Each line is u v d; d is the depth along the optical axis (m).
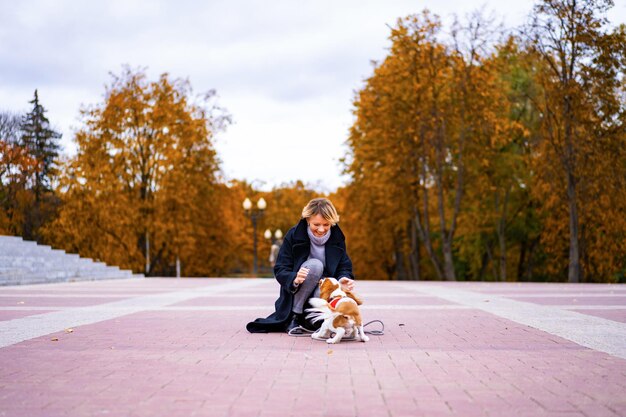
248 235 58.81
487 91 30.50
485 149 31.95
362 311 10.45
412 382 4.61
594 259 31.28
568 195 28.09
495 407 3.88
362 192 36.72
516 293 16.03
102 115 37.09
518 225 37.56
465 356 5.75
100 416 3.71
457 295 15.12
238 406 3.91
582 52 27.42
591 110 27.55
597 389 4.38
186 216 37.47
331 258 7.37
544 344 6.52
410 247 39.22
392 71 31.38
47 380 4.73
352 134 35.28
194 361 5.52
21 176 48.59
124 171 36.78
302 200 81.56
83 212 37.56
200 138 37.84
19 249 24.56
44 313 10.22
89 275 26.73
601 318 9.19
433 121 30.17
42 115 63.47
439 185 31.02
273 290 17.69
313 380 4.69
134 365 5.34
